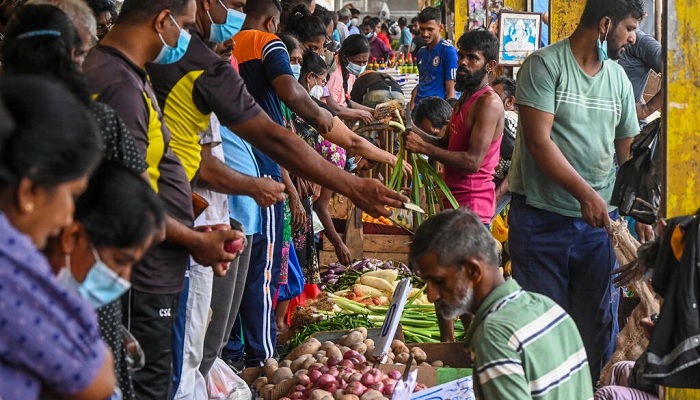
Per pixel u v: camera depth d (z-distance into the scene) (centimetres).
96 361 171
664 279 325
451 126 537
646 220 456
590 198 449
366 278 690
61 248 203
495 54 519
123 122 277
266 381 455
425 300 631
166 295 326
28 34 246
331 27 830
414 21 1579
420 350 468
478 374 271
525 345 269
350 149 489
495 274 282
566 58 463
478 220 285
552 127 470
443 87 1060
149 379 327
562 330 280
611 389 392
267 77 487
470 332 282
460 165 511
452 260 277
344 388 416
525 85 464
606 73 471
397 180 527
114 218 203
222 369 438
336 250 709
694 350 314
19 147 162
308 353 477
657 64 708
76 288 204
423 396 382
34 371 163
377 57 1756
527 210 479
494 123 513
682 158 377
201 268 378
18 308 159
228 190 383
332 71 848
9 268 159
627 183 456
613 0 453
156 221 211
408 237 763
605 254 474
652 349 319
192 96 348
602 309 478
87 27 288
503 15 885
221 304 422
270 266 497
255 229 458
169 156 325
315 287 646
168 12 307
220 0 361
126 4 310
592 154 470
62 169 166
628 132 489
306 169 360
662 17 375
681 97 376
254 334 498
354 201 370
